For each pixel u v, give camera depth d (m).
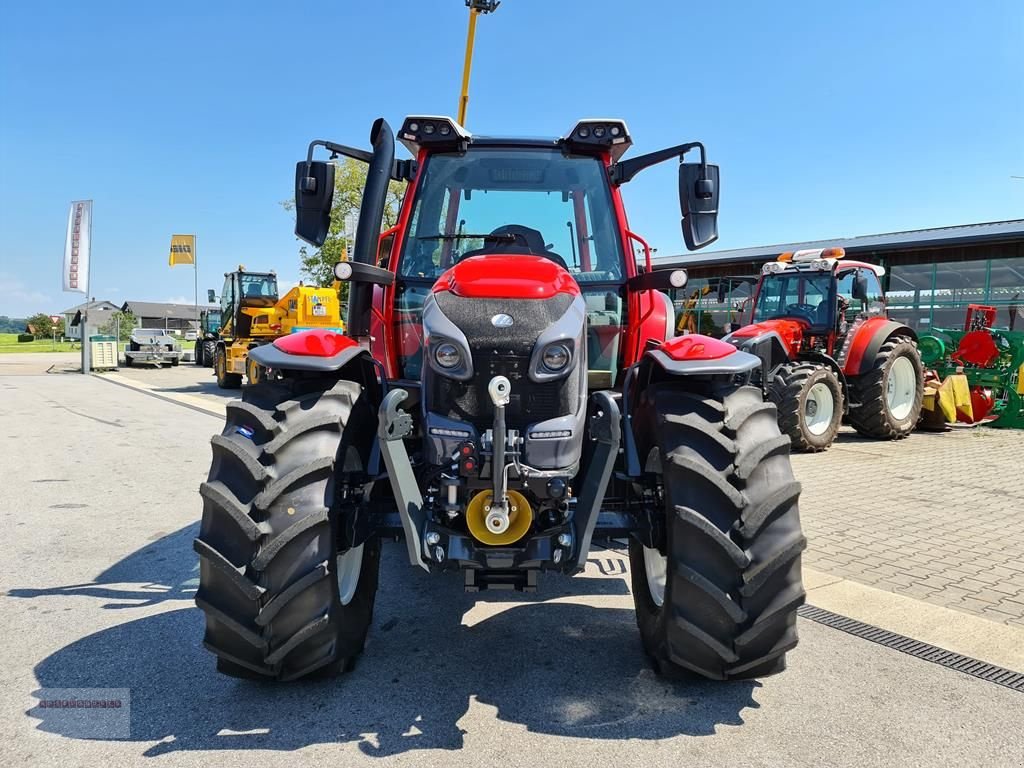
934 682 2.79
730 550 2.35
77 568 4.19
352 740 2.37
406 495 2.46
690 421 2.53
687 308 15.47
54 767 2.21
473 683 2.78
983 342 10.34
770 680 2.80
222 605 2.40
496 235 3.35
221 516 2.41
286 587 2.39
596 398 2.61
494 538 2.43
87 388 17.19
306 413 2.60
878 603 3.61
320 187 2.97
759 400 2.72
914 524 5.15
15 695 2.67
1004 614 3.51
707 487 2.43
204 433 9.66
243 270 18.48
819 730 2.44
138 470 7.17
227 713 2.54
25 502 5.83
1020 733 2.43
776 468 2.50
